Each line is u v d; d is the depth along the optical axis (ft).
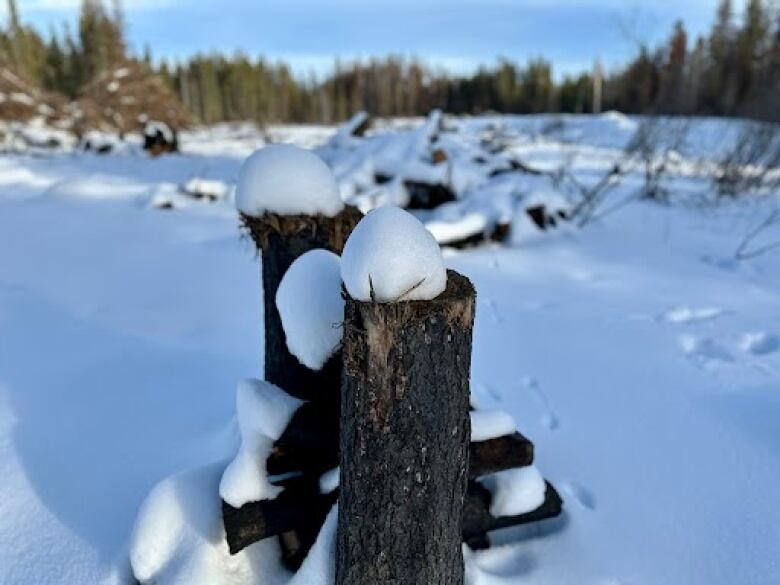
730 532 3.41
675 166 15.72
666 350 5.78
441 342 2.25
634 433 4.37
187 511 3.07
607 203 12.44
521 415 4.62
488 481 3.34
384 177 11.23
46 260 8.58
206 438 4.06
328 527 2.84
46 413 4.35
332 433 2.97
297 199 3.14
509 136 25.23
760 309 6.90
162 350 5.45
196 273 8.16
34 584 3.00
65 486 3.64
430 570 2.53
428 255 2.17
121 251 9.23
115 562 3.13
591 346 5.87
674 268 8.63
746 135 12.92
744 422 4.49
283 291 2.92
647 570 3.17
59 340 5.59
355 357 2.27
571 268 8.62
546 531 3.43
